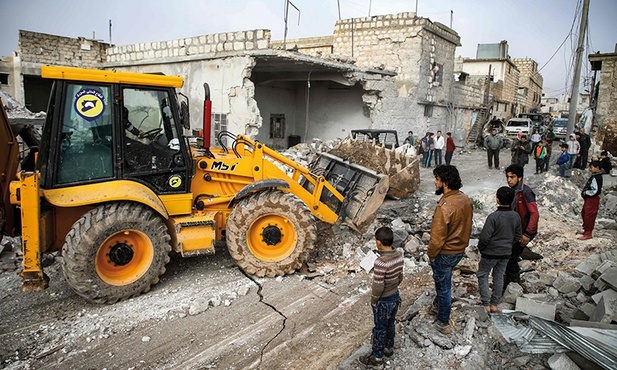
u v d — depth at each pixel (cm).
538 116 3709
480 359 400
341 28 2167
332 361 412
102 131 510
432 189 1232
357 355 411
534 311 459
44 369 390
